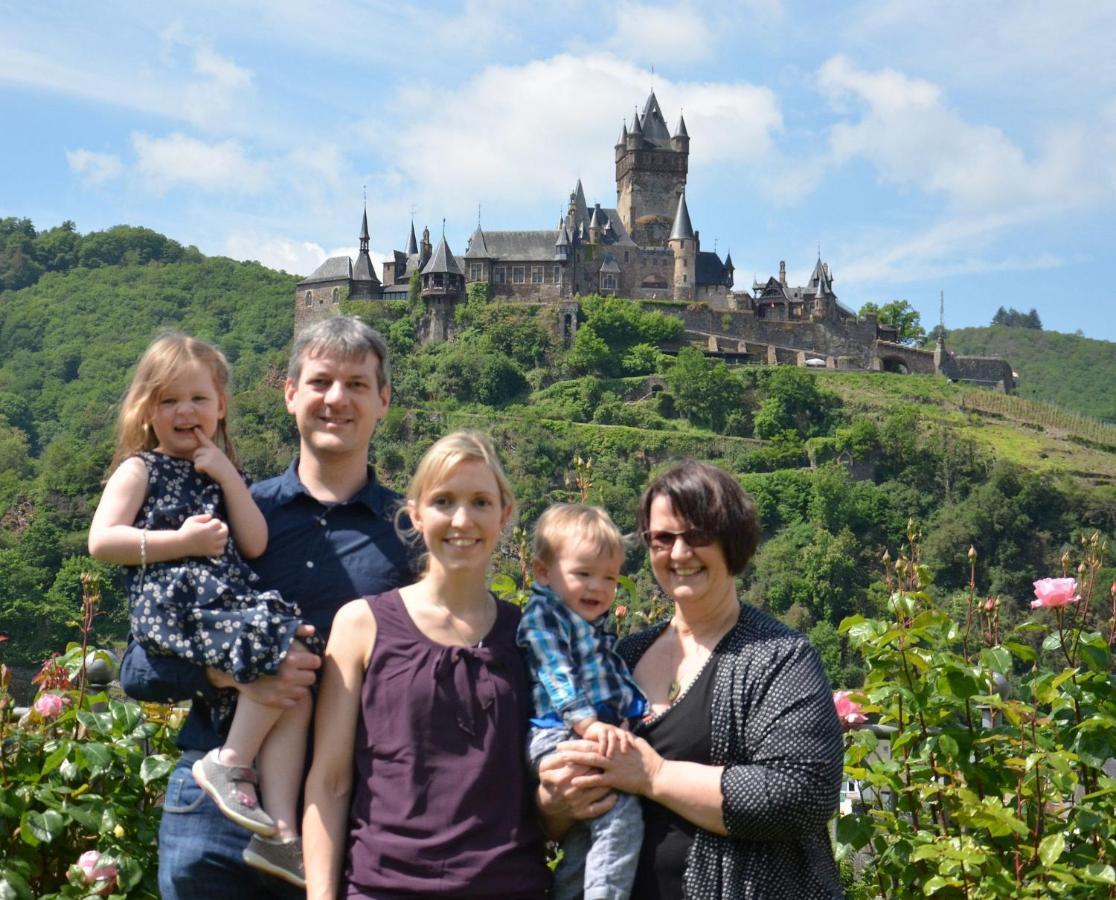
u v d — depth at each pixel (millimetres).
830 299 150625
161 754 7469
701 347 145000
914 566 7480
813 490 116188
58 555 94875
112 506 6395
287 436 116062
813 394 133375
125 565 6395
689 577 6199
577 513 6621
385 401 7117
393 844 5746
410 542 6801
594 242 149875
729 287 157875
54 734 7102
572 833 6211
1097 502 113875
